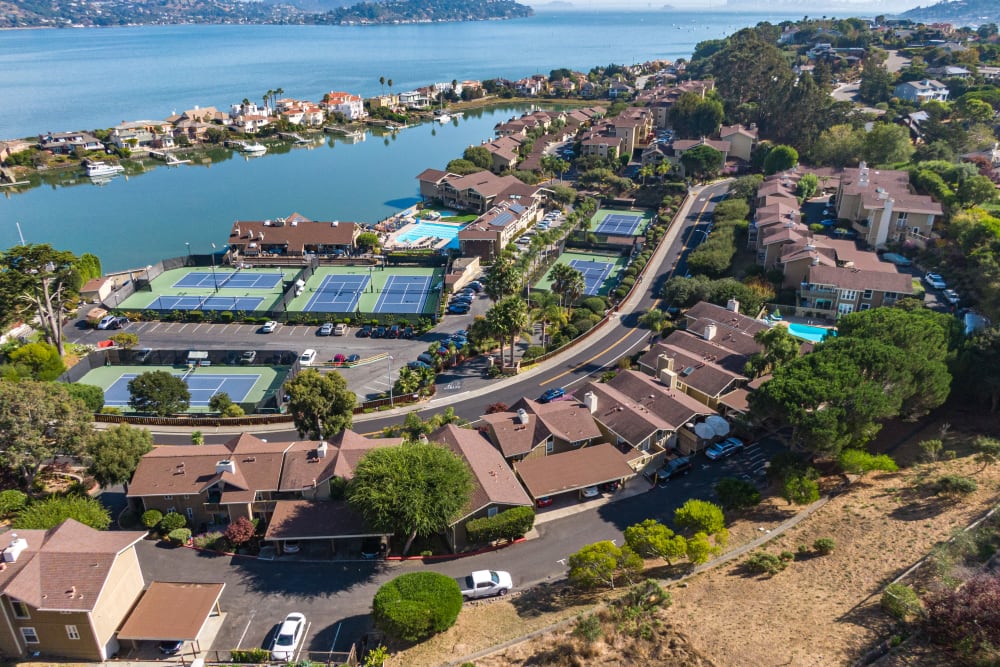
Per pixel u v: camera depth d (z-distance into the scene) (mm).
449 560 59312
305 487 62844
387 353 103250
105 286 123438
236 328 112750
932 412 74625
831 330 92250
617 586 54156
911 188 142375
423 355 100875
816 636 44469
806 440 61250
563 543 61156
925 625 43344
